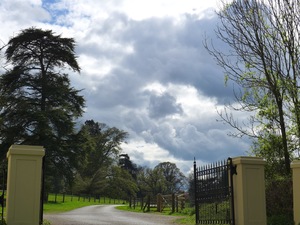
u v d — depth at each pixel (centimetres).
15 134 3931
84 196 7250
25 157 1108
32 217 1087
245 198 1184
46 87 4138
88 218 2358
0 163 3925
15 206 1080
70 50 4281
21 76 4141
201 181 1382
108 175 7881
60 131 4075
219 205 1288
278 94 1689
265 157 1736
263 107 1761
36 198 1098
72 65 4303
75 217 2459
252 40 1738
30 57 4250
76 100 4272
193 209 2603
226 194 1238
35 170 1109
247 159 1209
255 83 1747
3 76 4109
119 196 7825
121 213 3162
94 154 7744
